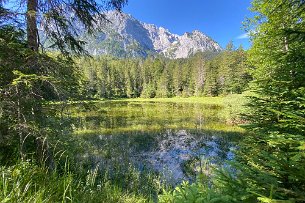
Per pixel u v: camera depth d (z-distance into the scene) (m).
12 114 4.91
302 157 2.07
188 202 2.53
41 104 5.47
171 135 17.62
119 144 14.20
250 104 4.73
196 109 38.50
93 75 69.44
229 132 18.31
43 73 5.69
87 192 4.69
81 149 10.46
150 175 8.97
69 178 3.83
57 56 6.57
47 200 2.95
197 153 12.76
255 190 2.01
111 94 85.00
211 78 70.94
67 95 5.67
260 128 4.04
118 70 95.31
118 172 8.72
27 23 5.79
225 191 2.29
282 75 3.49
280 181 2.02
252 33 13.85
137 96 92.69
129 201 5.70
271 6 10.38
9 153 4.58
